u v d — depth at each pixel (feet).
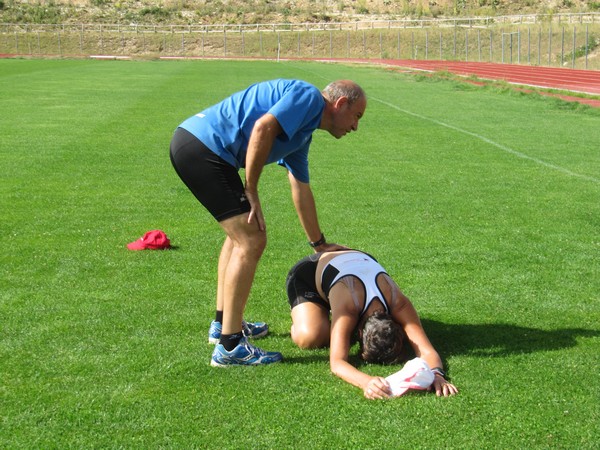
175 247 21.98
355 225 24.71
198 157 13.30
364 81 100.37
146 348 14.53
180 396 12.53
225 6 266.16
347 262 14.51
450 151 41.11
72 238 22.84
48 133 46.26
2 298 17.34
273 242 22.59
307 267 15.30
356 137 46.68
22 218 25.29
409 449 10.86
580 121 55.72
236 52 226.17
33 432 11.32
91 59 189.16
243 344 13.78
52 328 15.49
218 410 12.02
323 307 14.98
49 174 33.24
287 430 11.39
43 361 13.87
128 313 16.46
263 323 15.56
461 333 15.48
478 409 12.08
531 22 208.85
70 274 19.26
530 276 19.43
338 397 12.48
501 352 14.46
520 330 15.67
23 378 13.15
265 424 11.57
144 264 20.20
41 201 27.94
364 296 14.01
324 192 30.01
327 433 11.30
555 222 25.32
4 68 130.41
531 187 31.27
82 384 12.94
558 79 102.63
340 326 13.67
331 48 214.69
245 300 13.62
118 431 11.36
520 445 11.01
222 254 14.78
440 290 18.26
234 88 84.07
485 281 18.98
